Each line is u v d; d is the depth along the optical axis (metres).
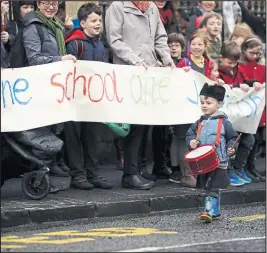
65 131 12.23
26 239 9.34
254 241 9.14
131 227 10.45
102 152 15.95
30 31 11.63
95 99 12.05
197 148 10.98
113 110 12.26
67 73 11.73
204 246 8.77
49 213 10.52
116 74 12.30
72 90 11.80
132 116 12.45
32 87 11.38
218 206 10.96
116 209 11.21
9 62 11.97
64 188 12.19
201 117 11.20
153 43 12.91
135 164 12.64
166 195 11.98
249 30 15.52
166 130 13.64
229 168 13.51
